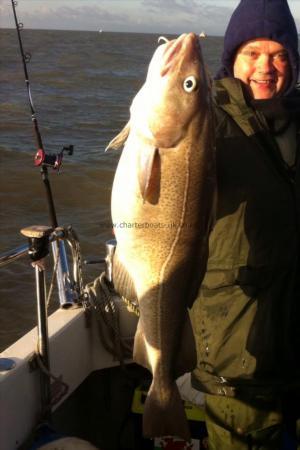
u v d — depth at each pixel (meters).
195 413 2.97
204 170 2.01
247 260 2.22
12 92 27.80
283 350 2.30
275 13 2.26
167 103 1.98
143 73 42.91
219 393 2.31
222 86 2.29
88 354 3.10
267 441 2.37
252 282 2.22
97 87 33.00
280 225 2.22
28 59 4.05
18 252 2.46
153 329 2.11
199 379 2.37
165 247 2.04
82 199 11.24
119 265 2.17
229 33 2.38
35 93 28.16
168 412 2.11
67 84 33.12
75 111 23.19
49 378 2.59
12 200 10.94
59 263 3.09
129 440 3.33
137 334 2.19
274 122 2.29
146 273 2.08
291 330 2.31
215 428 2.39
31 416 2.54
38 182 12.05
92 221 9.83
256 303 2.24
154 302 2.09
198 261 2.08
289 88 2.40
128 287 2.16
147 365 2.17
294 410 2.54
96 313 3.09
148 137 1.98
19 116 20.97
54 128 19.06
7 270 7.55
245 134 2.23
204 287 2.29
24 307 6.77
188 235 2.04
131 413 3.23
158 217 2.01
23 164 13.51
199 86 1.99
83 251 8.42
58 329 2.82
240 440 2.35
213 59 40.50
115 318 3.10
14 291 7.07
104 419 3.36
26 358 2.51
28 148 15.51
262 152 2.22
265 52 2.31
